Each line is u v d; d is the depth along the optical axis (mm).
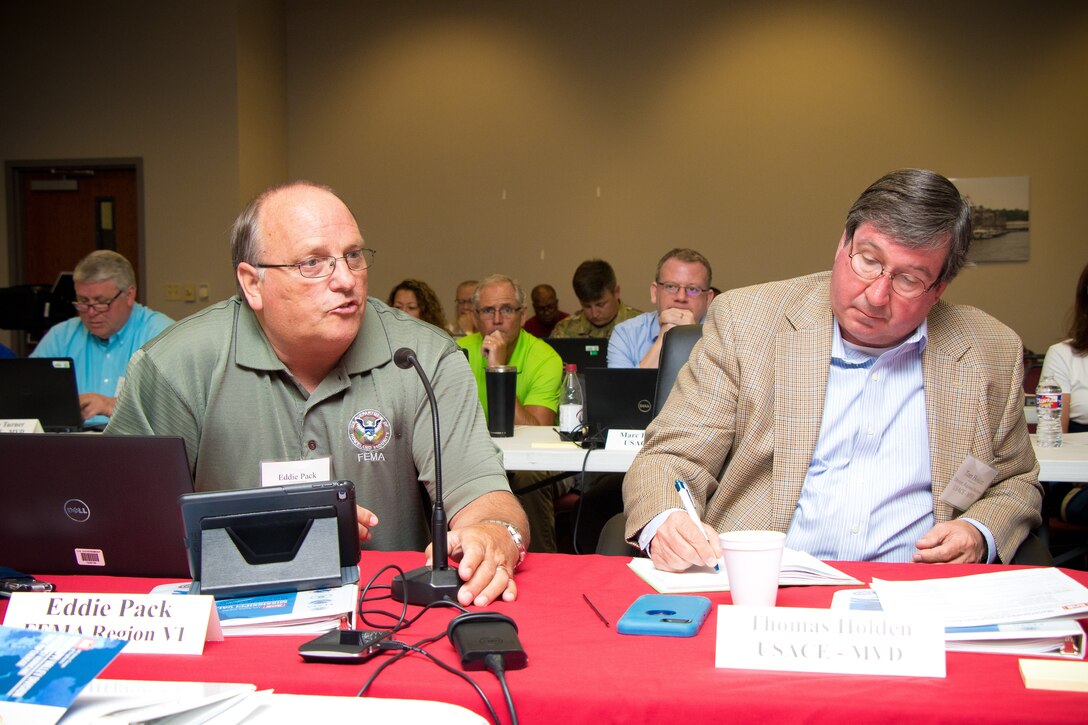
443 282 7434
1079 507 3051
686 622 1117
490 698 917
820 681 941
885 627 977
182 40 6590
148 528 1344
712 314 1958
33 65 6742
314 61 7520
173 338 1775
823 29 7023
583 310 5879
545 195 7328
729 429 1848
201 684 876
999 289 6922
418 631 1128
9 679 807
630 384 2711
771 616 1002
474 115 7391
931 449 1772
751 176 7117
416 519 1855
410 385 1782
